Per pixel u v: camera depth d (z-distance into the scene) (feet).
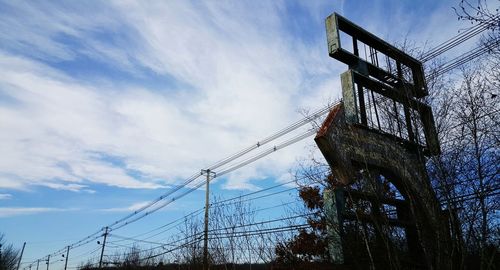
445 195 26.86
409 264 28.91
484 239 24.56
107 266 197.57
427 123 29.94
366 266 27.96
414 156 31.55
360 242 29.12
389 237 27.86
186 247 84.33
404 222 29.27
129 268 161.89
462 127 27.81
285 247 45.75
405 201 31.01
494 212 26.37
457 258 26.53
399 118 31.73
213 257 68.13
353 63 33.22
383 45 34.68
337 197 28.35
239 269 60.34
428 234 27.81
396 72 34.40
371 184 28.37
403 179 30.19
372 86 33.01
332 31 32.83
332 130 27.61
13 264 291.58
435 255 27.12
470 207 26.32
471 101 27.63
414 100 30.40
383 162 29.91
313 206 47.44
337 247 27.78
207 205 91.30
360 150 28.81
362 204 29.43
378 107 32.68
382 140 30.68
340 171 27.25
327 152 27.07
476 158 26.58
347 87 30.99
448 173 27.32
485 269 25.12
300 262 43.16
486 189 25.85
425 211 28.63
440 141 28.66
